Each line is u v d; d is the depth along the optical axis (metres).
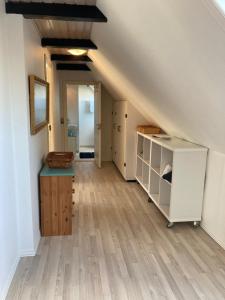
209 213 2.84
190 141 3.23
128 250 2.53
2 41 1.88
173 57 1.73
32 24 2.44
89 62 4.91
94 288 1.99
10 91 2.07
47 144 3.47
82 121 8.20
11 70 2.05
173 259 2.39
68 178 2.69
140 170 4.55
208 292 1.99
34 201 2.44
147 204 3.69
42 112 2.82
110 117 6.27
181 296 1.93
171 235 2.84
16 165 2.21
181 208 2.95
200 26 1.23
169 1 1.25
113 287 2.01
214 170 2.74
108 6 1.88
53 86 4.46
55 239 2.70
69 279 2.09
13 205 2.17
